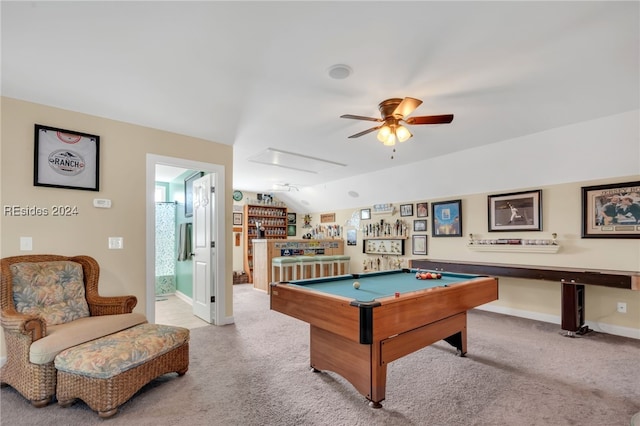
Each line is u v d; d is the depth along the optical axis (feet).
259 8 5.57
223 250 13.38
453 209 17.17
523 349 10.37
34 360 6.82
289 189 25.44
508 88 8.63
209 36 6.38
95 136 10.30
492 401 7.22
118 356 6.76
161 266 20.53
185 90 8.70
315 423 6.40
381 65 7.47
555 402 7.18
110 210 10.52
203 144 12.98
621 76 7.99
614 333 11.96
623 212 11.76
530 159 13.38
